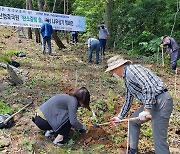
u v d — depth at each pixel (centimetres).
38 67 904
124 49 1611
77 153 430
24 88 673
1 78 725
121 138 479
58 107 443
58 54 1188
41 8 1388
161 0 1552
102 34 1243
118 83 781
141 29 1659
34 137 467
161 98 348
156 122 360
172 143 475
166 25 1555
